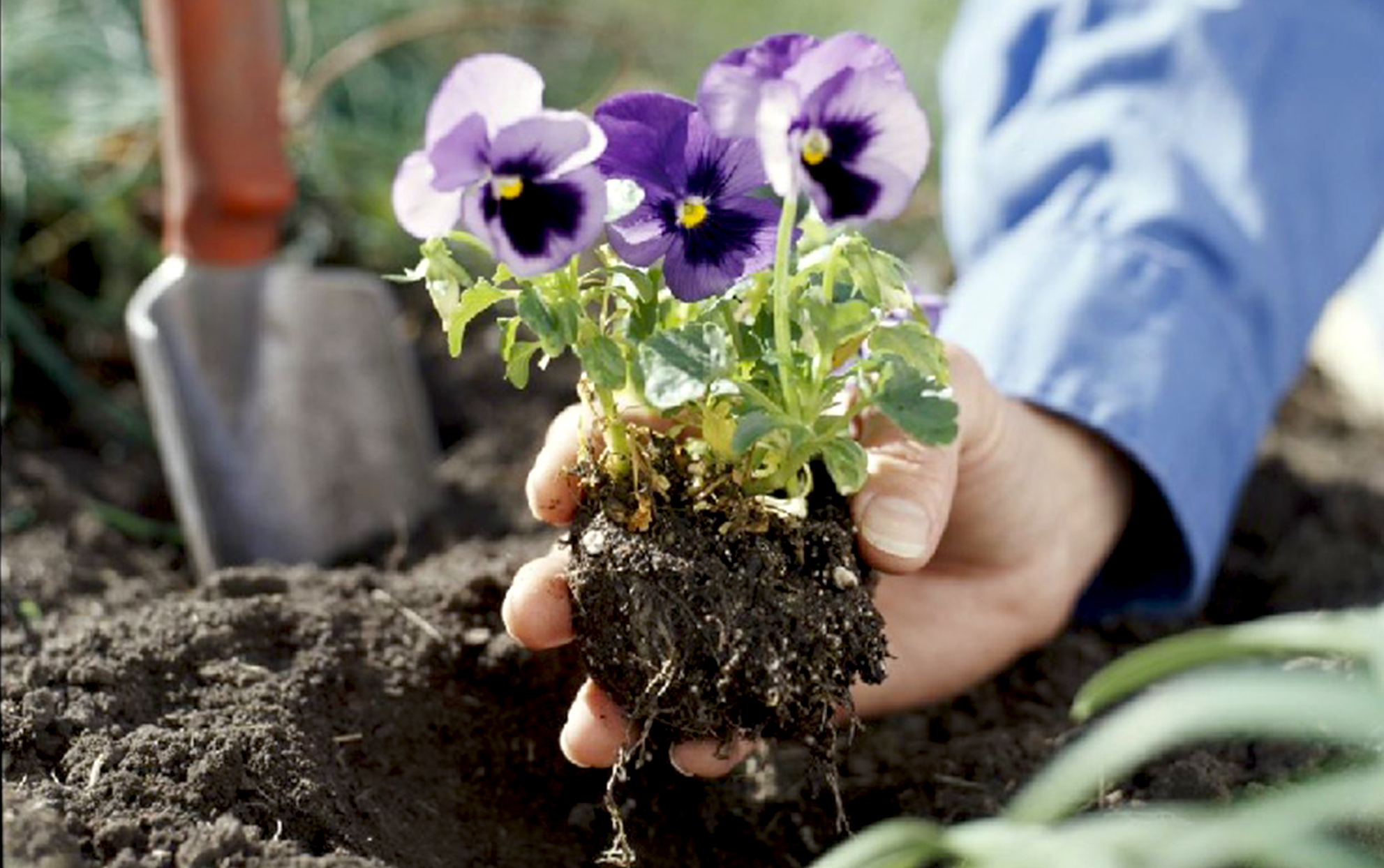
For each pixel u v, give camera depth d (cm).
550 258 44
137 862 46
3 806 45
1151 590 68
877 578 51
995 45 79
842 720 59
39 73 98
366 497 76
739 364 47
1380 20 77
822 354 45
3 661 57
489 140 43
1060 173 73
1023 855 41
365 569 62
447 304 45
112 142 93
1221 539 69
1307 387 93
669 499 47
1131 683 48
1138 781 54
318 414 75
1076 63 75
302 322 75
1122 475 66
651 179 46
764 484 47
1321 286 73
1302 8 75
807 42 45
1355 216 74
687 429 48
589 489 48
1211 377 67
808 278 48
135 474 81
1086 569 63
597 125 44
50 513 76
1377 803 41
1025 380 65
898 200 45
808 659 47
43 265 90
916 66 121
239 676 56
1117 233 70
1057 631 66
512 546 72
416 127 107
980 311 68
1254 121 72
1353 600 72
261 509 74
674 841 57
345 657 58
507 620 49
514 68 43
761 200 47
